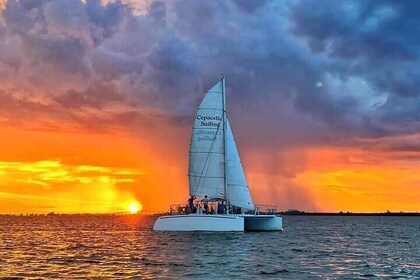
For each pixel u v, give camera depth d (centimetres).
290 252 5162
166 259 4369
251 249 5303
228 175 7000
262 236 7081
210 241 5994
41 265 4047
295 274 3556
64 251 5384
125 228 12188
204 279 3272
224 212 6844
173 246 5519
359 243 6931
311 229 12175
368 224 17812
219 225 6425
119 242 6650
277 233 7631
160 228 6575
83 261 4306
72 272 3597
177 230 6512
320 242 6931
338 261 4416
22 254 5053
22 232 10344
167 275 3431
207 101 6969
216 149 6944
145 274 3478
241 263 4138
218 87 7006
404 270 3853
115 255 4778
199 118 6944
